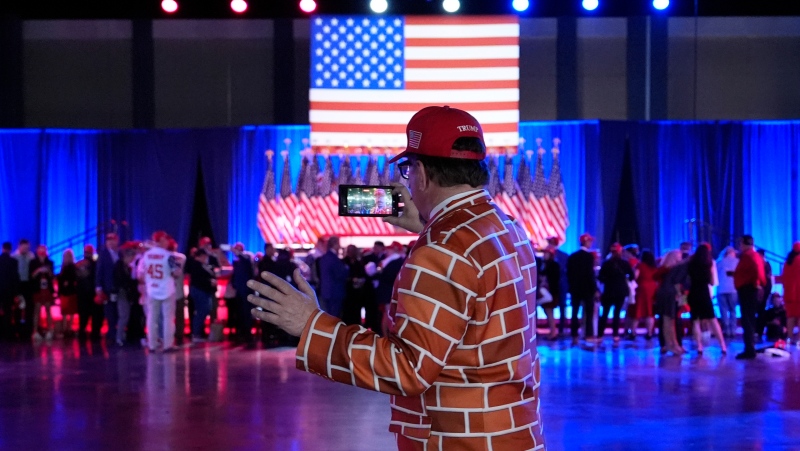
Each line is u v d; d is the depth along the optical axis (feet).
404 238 53.26
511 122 50.49
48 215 55.88
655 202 55.16
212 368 35.12
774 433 22.53
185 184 55.72
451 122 7.47
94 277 47.88
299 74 57.47
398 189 9.10
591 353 39.83
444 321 6.72
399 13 55.67
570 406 26.25
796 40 57.06
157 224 55.72
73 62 57.88
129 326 48.39
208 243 46.62
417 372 6.63
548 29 57.21
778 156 55.57
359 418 24.61
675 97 57.11
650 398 27.58
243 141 55.72
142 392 29.07
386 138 50.75
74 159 56.13
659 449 20.86
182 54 57.82
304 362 6.87
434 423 7.09
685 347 42.47
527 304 7.43
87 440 21.86
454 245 6.91
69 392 29.12
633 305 46.80
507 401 7.11
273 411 25.62
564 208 53.93
